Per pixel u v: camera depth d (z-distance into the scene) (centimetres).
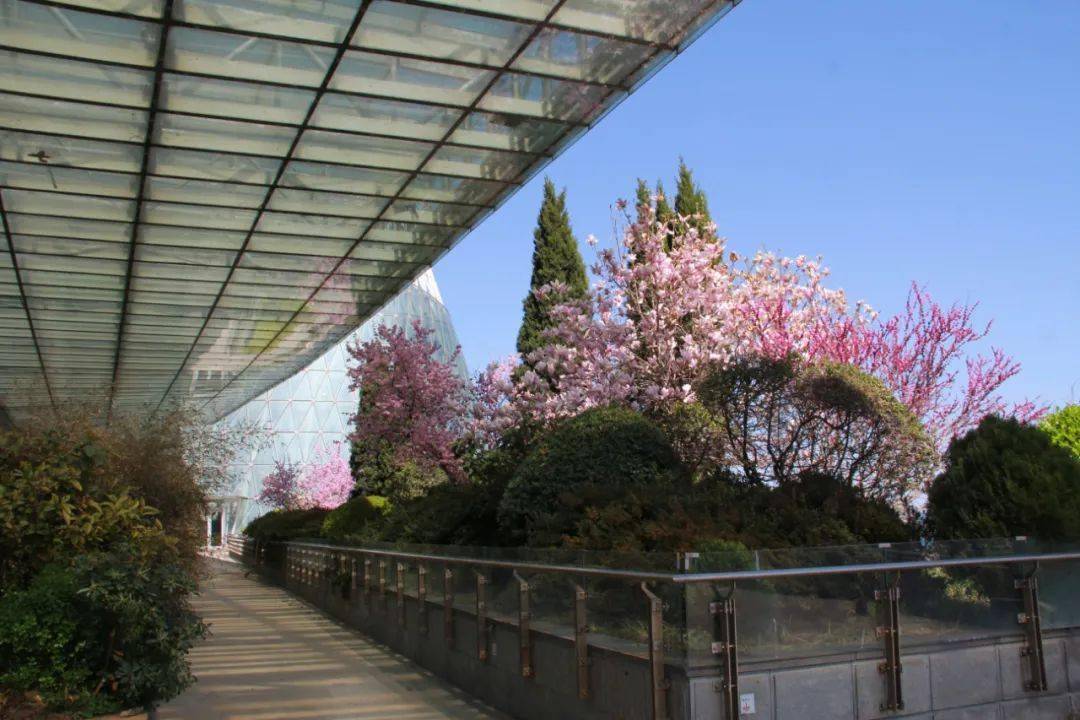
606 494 760
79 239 1323
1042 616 614
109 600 593
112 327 1927
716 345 1263
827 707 521
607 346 1288
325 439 5053
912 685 552
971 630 586
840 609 539
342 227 1302
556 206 2098
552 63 852
